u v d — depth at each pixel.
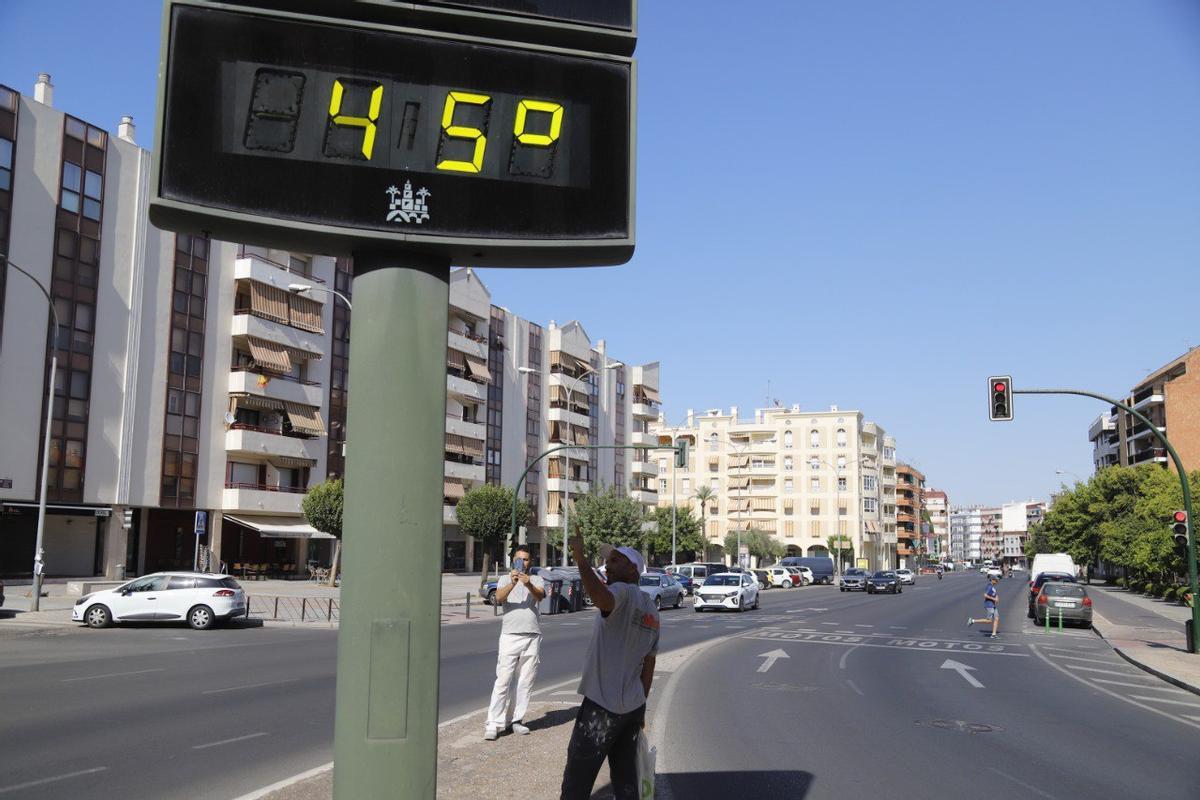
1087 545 69.31
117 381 40.97
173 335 43.78
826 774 8.24
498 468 67.44
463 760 7.71
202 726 9.83
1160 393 84.81
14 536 38.78
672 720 10.98
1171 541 42.75
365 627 3.86
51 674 14.15
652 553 77.75
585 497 61.69
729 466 115.44
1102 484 68.00
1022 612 40.16
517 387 70.19
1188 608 41.16
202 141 3.90
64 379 38.78
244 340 47.28
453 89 4.14
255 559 49.91
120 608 23.58
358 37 4.07
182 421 44.06
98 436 40.00
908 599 51.69
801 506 112.25
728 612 36.69
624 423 86.00
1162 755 9.66
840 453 111.75
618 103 4.31
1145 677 17.25
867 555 114.75
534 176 4.21
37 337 37.72
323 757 8.27
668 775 8.05
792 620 31.84
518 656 8.91
